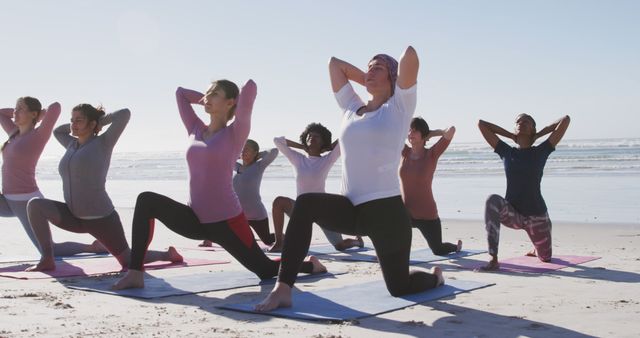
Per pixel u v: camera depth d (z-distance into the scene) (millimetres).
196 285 4910
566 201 13961
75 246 7035
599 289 4824
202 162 4707
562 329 3535
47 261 5723
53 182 34375
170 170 46656
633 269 5875
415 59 3902
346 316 3758
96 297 4465
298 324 3609
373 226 4023
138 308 4070
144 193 4727
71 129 5602
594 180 20078
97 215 5609
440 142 6691
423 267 6180
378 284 4887
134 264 4758
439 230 6895
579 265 6148
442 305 4180
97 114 5680
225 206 4777
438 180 23203
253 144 7750
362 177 3986
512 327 3580
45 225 5664
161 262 6340
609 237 8547
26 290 4758
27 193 6285
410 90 3963
